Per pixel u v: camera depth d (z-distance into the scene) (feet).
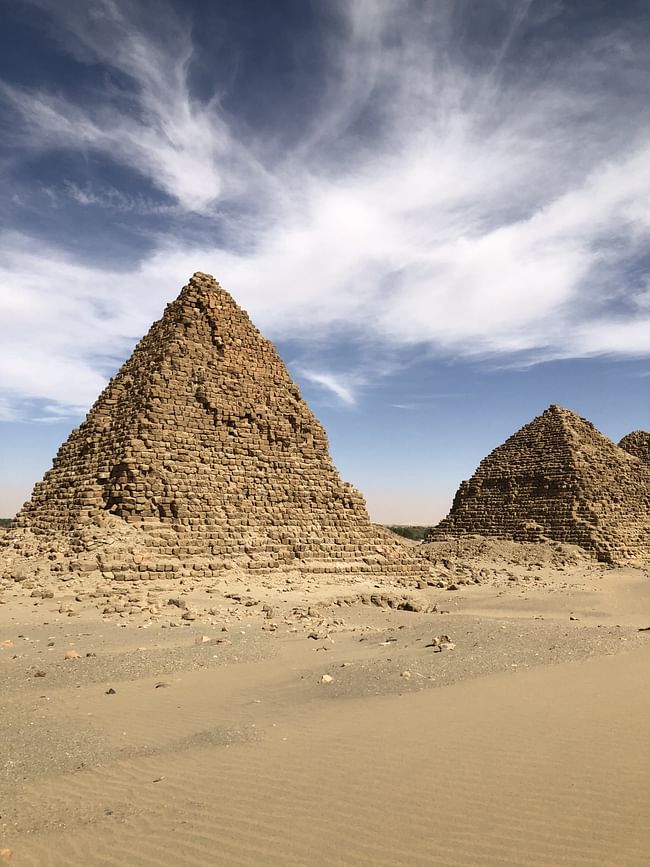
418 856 20.54
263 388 160.97
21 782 29.60
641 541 267.59
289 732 34.83
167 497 130.00
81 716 40.60
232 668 55.52
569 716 34.47
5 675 52.13
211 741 33.83
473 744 30.48
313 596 114.01
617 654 55.57
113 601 96.27
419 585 147.95
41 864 21.72
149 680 51.06
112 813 25.71
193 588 108.88
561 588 168.66
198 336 156.04
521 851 20.40
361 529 158.61
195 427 143.84
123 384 156.76
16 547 127.44
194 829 23.70
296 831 22.90
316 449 162.61
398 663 51.19
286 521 144.56
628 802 23.29
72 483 141.49
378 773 27.58
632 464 308.81
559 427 295.07
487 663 50.83
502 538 282.56
